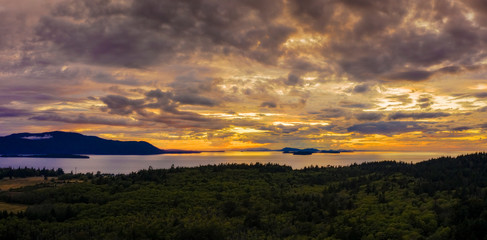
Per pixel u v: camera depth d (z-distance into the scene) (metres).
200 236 123.88
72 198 188.50
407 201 161.25
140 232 128.62
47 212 156.50
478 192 156.12
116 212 164.25
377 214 140.88
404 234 110.56
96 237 126.44
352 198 186.62
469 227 97.88
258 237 130.00
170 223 142.88
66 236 127.25
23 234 129.75
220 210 170.50
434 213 128.75
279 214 162.62
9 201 193.62
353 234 118.19
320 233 129.25
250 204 179.25
